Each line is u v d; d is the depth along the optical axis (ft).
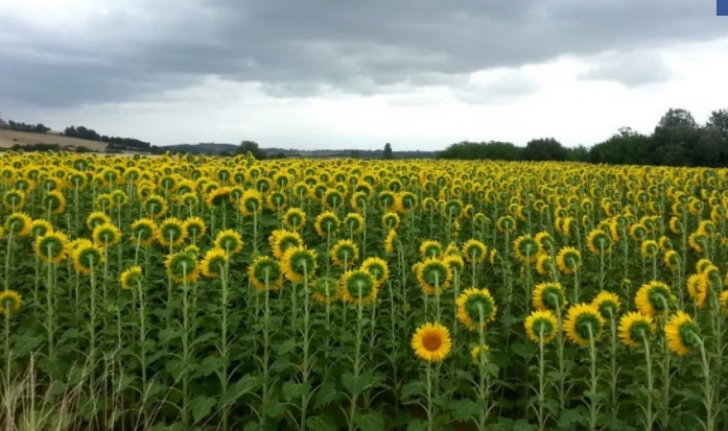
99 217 30.40
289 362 20.74
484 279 34.14
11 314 24.52
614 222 38.68
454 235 40.29
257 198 34.73
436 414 20.44
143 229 27.99
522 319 25.54
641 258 38.91
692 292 23.27
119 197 38.45
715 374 20.21
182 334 21.34
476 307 19.51
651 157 193.57
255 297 25.46
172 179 45.44
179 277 22.95
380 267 22.75
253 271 21.94
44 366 22.00
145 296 26.40
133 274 23.70
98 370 23.07
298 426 19.39
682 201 55.47
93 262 23.56
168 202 45.21
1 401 20.74
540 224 49.19
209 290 26.30
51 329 23.27
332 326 22.80
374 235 38.55
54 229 38.19
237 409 22.21
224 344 21.66
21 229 28.12
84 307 25.82
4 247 33.47
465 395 21.83
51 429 18.97
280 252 24.43
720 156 189.47
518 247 29.17
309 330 22.29
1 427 19.60
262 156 99.96
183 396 20.85
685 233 47.37
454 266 24.56
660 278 38.40
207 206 43.62
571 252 27.58
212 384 21.44
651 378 18.72
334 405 22.04
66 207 43.73
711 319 23.06
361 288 20.39
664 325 19.61
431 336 18.48
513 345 23.67
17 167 57.62
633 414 20.44
